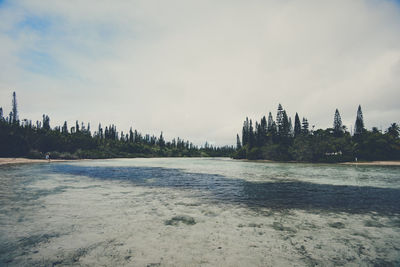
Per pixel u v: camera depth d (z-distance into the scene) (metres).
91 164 44.78
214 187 17.38
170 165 47.94
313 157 64.06
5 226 7.57
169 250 5.83
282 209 10.61
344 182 20.92
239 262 5.20
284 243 6.45
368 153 61.72
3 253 5.56
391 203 12.08
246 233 7.24
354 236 7.10
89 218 8.62
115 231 7.23
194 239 6.63
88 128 128.50
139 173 27.94
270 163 59.53
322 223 8.47
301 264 5.16
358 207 11.14
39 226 7.61
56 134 70.88
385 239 6.86
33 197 12.41
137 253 5.62
